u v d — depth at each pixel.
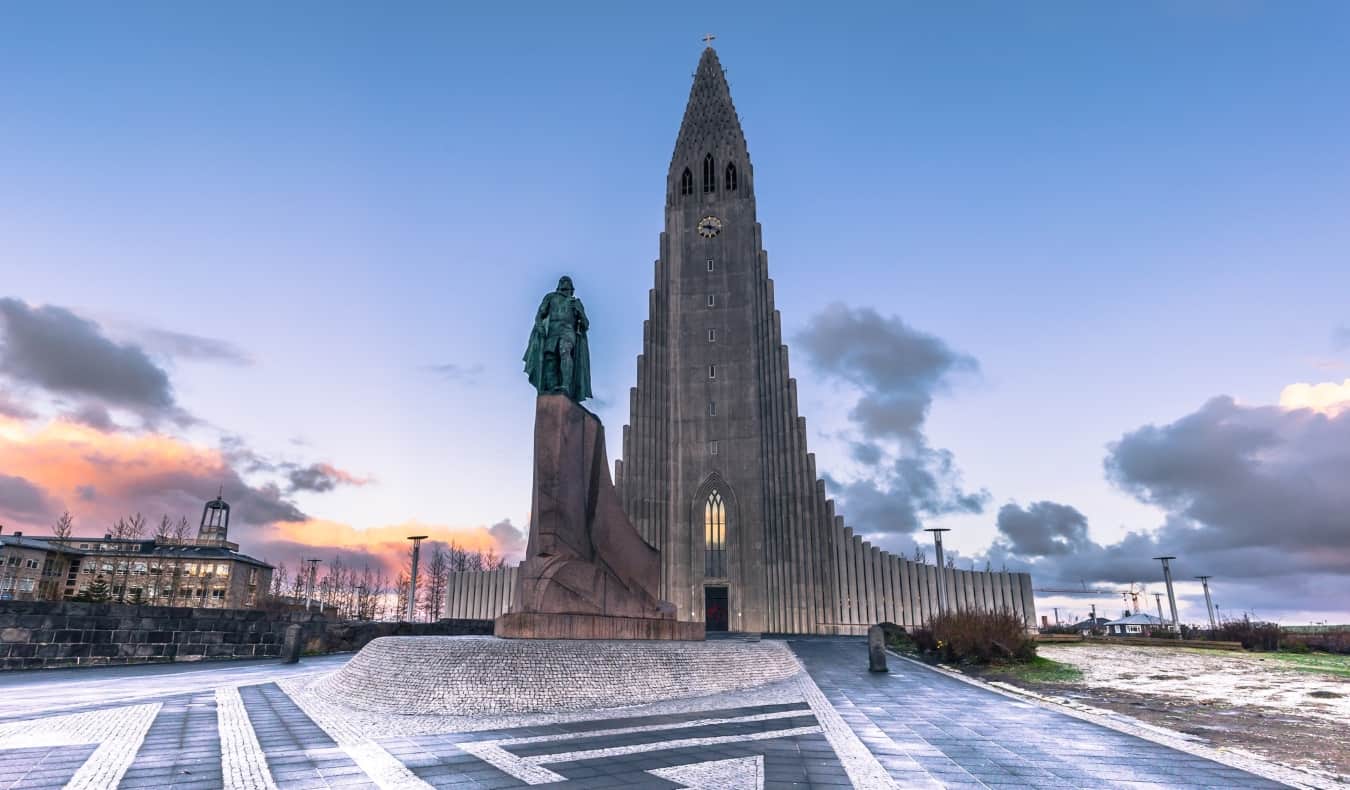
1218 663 24.70
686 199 68.81
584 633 18.33
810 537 57.78
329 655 27.67
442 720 12.52
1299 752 10.38
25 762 8.64
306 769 8.52
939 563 60.78
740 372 63.03
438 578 93.25
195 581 86.44
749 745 10.62
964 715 14.06
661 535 60.16
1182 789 8.07
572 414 20.08
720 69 73.94
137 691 15.98
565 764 9.07
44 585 78.56
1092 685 19.48
